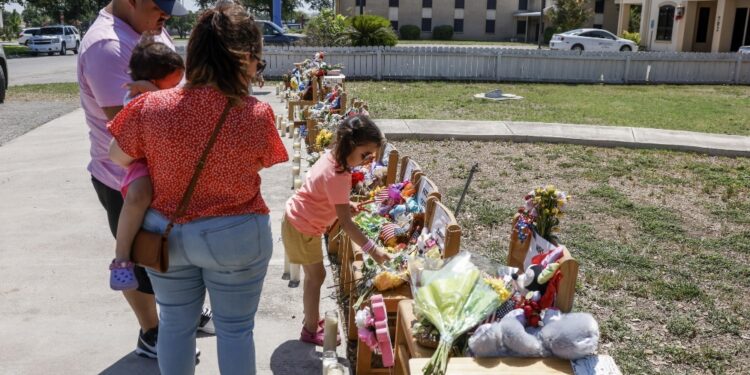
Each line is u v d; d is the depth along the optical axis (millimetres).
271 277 4672
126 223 2385
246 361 2566
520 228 3197
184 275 2480
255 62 2367
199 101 2273
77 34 40062
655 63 22078
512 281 2865
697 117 13859
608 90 19453
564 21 46656
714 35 32188
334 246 5008
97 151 3152
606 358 2385
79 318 3967
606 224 6418
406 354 2854
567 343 2354
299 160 7410
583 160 9305
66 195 6645
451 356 2516
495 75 21844
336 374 2918
